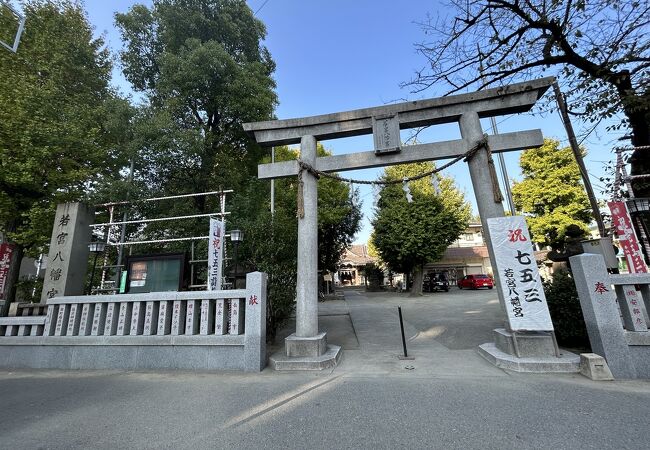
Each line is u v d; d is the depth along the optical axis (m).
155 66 15.75
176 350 5.99
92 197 10.69
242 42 16.38
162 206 12.62
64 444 3.23
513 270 5.56
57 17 13.37
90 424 3.68
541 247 24.39
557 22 6.54
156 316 6.37
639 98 6.45
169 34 14.48
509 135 6.37
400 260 21.95
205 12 15.64
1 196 10.75
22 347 6.64
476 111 6.63
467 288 29.81
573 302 6.17
